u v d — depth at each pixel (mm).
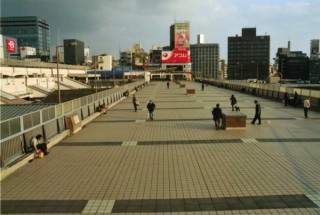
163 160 11461
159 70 132000
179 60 147375
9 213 7359
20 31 162500
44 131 13961
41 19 167375
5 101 30953
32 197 8250
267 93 39125
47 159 11859
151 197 8086
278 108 27484
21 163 10953
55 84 64125
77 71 93438
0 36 73688
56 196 8281
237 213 7129
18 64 55188
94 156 12227
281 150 12672
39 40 164875
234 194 8172
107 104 30109
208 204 7613
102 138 15711
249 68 154375
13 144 11062
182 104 32031
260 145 13586
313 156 11703
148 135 16281
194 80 112188
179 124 19719
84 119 20781
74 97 34094
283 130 16969
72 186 8977
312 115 22781
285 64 156750
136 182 9172
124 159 11703
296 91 29859
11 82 46156
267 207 7395
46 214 7285
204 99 37656
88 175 9906
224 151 12648
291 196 7992
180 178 9438
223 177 9477
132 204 7695
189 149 13086
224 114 17516
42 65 67000
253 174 9711
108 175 9867
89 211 7383
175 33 150750
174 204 7645
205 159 11492
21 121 11758
